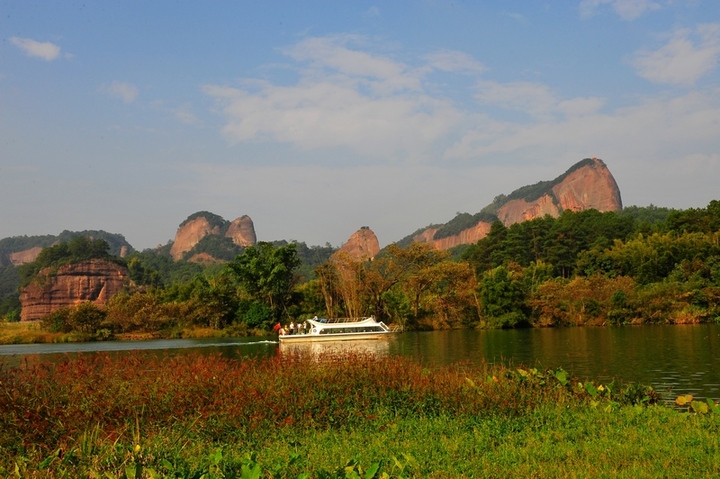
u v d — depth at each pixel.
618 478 9.44
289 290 86.69
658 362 30.53
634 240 102.44
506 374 17.86
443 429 13.07
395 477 9.59
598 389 16.97
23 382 14.15
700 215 106.75
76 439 11.80
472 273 82.19
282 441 12.61
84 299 147.12
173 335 78.19
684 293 71.06
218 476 9.51
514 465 10.32
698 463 10.04
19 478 9.71
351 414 14.26
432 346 47.75
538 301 76.31
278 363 17.53
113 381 14.83
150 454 10.54
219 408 13.69
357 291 80.06
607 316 72.62
